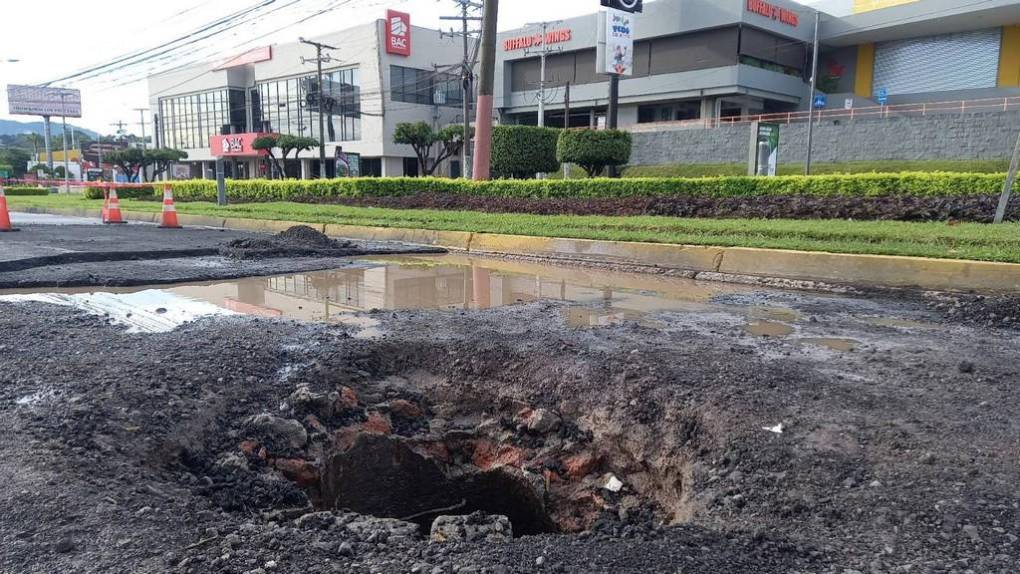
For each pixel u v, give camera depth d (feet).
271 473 12.74
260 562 8.40
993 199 37.83
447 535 10.88
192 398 13.94
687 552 8.84
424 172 147.74
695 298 25.20
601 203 52.31
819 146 107.34
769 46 144.05
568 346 17.42
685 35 144.05
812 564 8.52
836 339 18.54
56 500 9.57
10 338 17.76
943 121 94.89
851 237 31.37
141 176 225.15
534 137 87.71
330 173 181.37
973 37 139.13
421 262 35.29
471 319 21.09
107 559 8.29
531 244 38.14
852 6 157.28
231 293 25.91
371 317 21.45
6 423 12.05
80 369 15.01
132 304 23.31
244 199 85.87
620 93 152.66
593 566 8.43
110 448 11.57
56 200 97.55
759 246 30.83
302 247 37.47
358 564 8.49
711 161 115.65
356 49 170.09
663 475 12.98
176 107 224.74
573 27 157.17
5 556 8.26
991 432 11.83
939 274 25.44
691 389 14.20
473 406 16.08
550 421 14.75
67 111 209.87
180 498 10.47
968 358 16.40
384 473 14.99
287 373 15.79
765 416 12.73
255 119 204.03
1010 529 8.99
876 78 152.15
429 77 176.35
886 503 9.78
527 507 14.64
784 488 10.57
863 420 12.42
